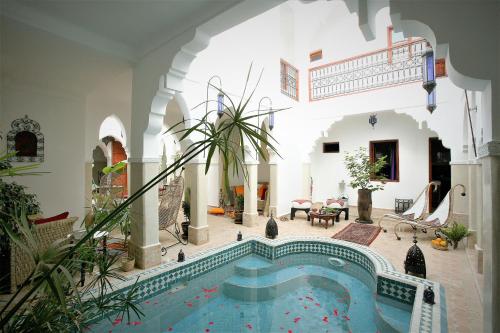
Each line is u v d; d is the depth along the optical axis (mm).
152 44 3510
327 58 8633
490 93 1570
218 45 5523
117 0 2625
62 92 5172
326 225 6234
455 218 5574
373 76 7359
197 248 4746
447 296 3080
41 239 3217
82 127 5461
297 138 8328
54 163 5023
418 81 6406
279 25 7578
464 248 4770
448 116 5926
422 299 2861
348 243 4941
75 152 5328
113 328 2914
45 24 2865
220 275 4289
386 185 8594
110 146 13734
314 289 3922
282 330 2943
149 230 3885
